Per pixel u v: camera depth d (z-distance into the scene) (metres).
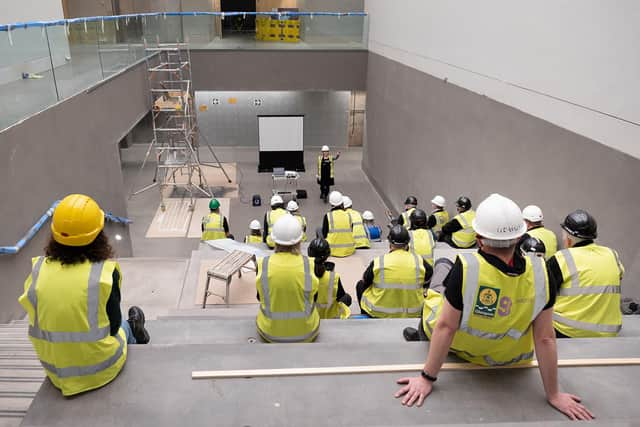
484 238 2.20
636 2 4.64
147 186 15.87
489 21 7.82
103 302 2.41
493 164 7.86
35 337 2.41
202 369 2.74
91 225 2.34
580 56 5.56
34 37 6.62
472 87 8.56
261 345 2.98
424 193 11.42
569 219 3.63
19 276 6.05
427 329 3.15
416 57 11.59
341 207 7.77
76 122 7.97
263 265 3.49
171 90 13.62
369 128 16.91
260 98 19.41
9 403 3.35
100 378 2.56
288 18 15.85
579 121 5.63
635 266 4.77
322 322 4.25
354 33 16.30
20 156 6.09
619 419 2.28
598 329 3.43
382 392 2.60
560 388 2.66
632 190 4.78
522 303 2.27
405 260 4.48
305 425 2.38
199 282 6.89
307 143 20.42
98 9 18.19
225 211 14.09
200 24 15.49
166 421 2.39
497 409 2.46
